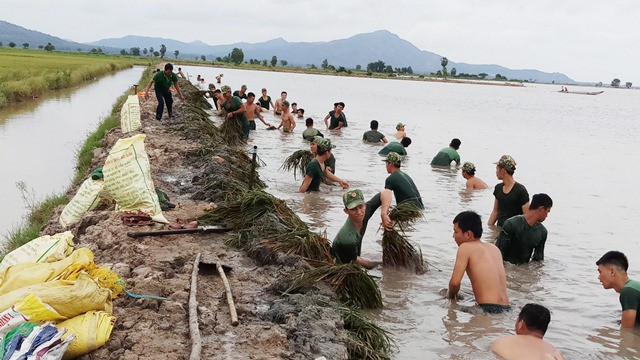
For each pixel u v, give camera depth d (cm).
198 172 1136
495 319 627
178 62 12775
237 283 623
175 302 536
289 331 507
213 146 1356
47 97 3177
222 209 827
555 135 2717
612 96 14388
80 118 2328
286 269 656
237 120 1748
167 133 1553
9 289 495
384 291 698
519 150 2072
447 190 1282
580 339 598
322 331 507
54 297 448
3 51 9375
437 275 760
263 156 1556
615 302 703
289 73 11500
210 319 516
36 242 620
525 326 542
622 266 634
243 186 1020
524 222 810
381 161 1584
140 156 806
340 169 1438
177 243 722
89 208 827
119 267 611
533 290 730
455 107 4484
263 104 2884
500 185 971
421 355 540
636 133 3059
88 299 466
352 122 2634
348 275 640
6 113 2356
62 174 1305
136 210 792
